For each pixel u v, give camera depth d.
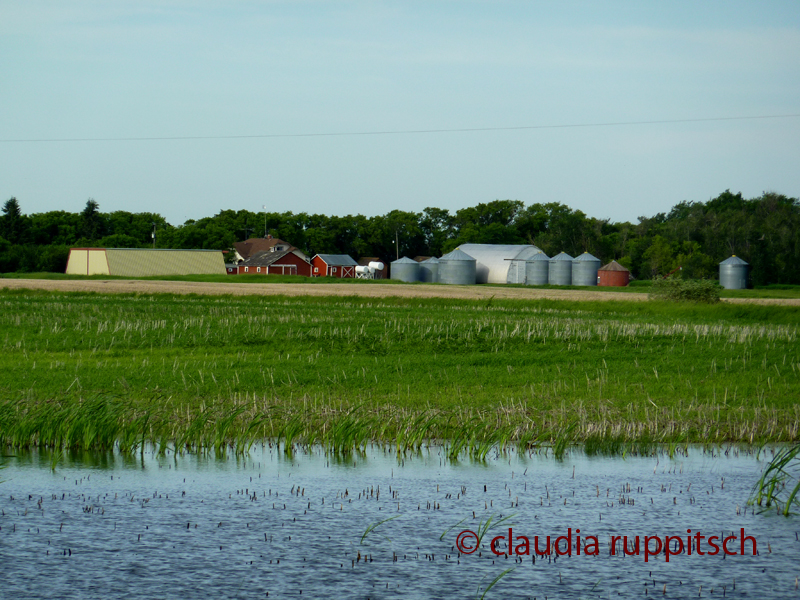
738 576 26.47
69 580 25.50
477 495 35.28
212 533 30.08
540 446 44.97
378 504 33.88
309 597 24.45
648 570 26.94
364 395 56.50
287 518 31.91
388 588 25.25
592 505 33.94
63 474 38.16
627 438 46.19
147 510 32.75
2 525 30.66
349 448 43.44
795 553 28.67
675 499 34.84
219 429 43.44
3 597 24.08
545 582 25.83
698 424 49.12
